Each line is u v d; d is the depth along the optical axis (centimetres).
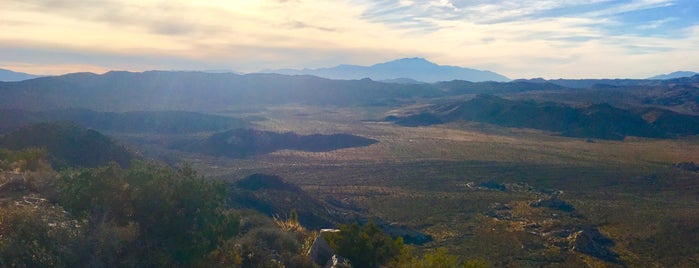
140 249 1217
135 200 1291
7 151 2619
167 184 1344
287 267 1587
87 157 4603
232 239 1488
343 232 1977
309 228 3784
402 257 1933
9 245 1016
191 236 1309
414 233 4275
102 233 1136
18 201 1399
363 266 1895
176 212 1320
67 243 1102
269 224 2228
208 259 1326
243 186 5203
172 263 1237
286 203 4419
